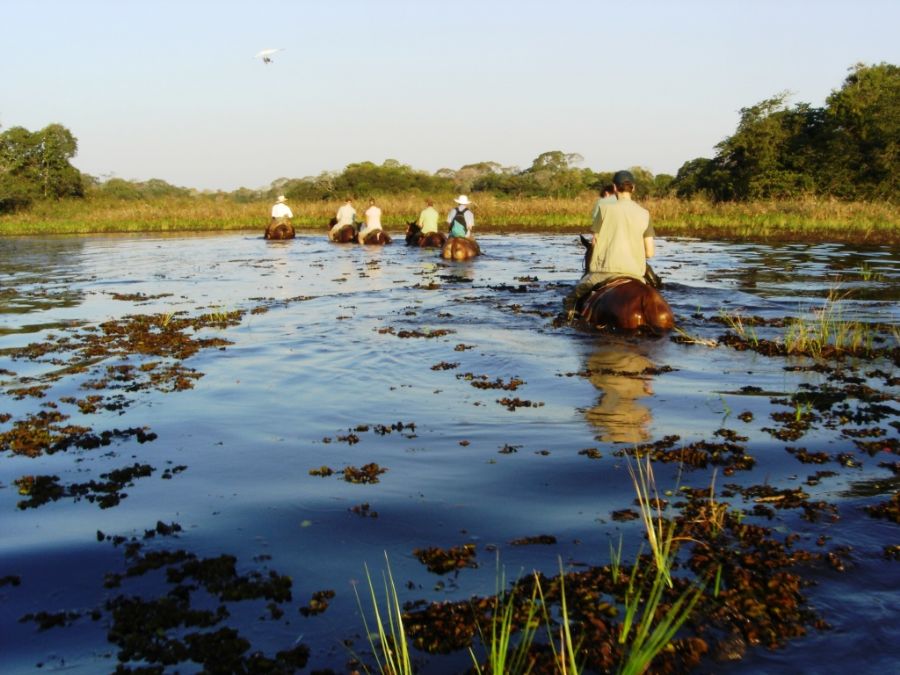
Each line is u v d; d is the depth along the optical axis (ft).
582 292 33.47
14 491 15.23
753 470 15.26
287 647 9.64
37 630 10.21
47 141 169.07
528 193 201.36
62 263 68.03
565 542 12.31
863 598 10.41
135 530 13.24
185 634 10.02
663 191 180.24
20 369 26.17
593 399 20.66
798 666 9.02
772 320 32.42
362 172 204.95
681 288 42.68
